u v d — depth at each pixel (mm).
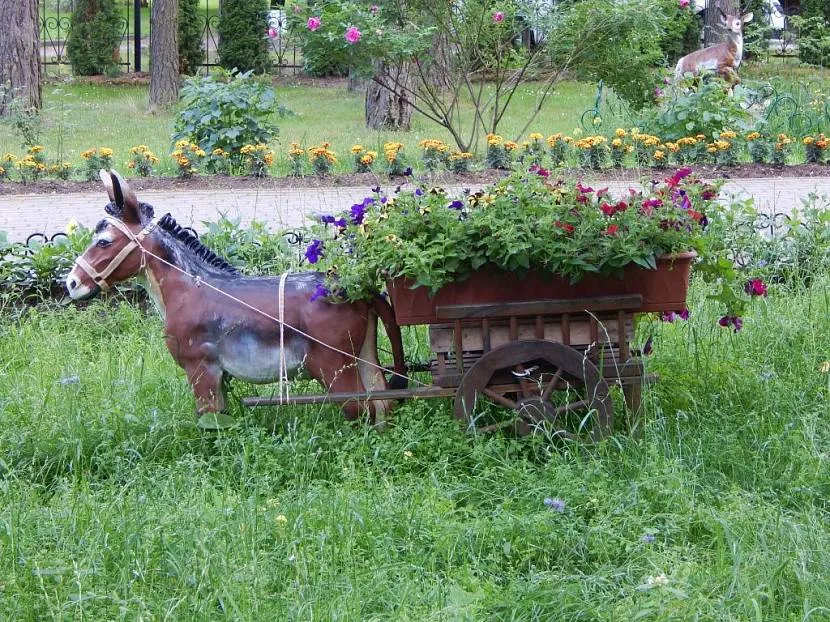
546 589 4125
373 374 5578
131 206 5512
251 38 27047
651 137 13133
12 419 5723
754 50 23016
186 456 5215
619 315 5320
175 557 4242
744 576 4062
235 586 4020
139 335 7312
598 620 3957
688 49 26891
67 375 6227
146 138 17234
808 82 19453
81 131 18000
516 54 14297
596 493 4809
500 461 5145
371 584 4121
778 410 5762
